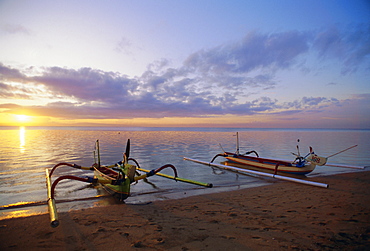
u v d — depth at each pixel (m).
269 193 7.91
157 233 4.41
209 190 8.57
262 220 5.11
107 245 3.93
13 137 43.50
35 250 3.80
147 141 35.72
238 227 4.67
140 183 9.82
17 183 9.53
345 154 19.95
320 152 21.42
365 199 6.89
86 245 3.96
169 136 52.28
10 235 4.44
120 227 4.77
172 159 17.27
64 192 8.21
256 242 3.91
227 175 11.81
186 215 5.58
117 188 7.09
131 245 3.91
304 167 11.22
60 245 3.97
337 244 3.76
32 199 7.36
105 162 15.58
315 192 7.93
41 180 10.09
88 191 8.39
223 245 3.82
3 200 7.25
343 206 6.15
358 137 46.94
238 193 8.00
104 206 6.52
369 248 3.61
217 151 22.83
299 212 5.68
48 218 5.45
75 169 12.97
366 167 13.78
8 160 15.90
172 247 3.78
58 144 28.84
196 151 22.78
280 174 12.09
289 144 30.16
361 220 4.99
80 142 32.12
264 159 13.13
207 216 5.47
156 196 7.71
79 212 5.88
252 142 34.00
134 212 5.88
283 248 3.66
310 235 4.17
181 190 8.59
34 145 27.38
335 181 9.78
